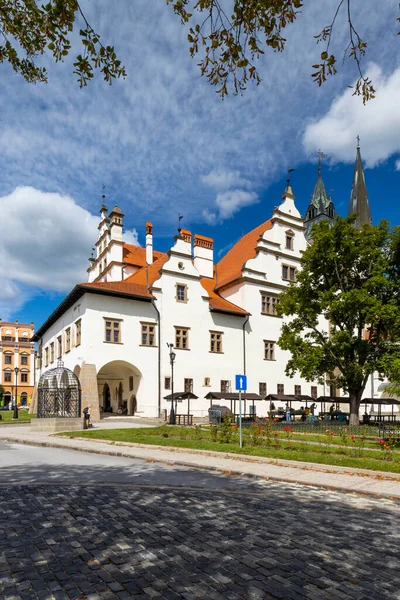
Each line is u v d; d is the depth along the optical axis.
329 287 32.06
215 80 6.55
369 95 5.82
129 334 34.88
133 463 13.48
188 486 9.94
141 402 34.84
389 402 35.75
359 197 83.19
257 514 7.53
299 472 11.70
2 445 18.67
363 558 5.52
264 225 50.47
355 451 14.99
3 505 7.95
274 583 4.75
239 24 5.94
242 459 13.89
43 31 6.45
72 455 15.34
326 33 5.49
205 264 47.38
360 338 29.86
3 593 4.47
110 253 43.75
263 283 43.56
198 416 37.09
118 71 6.66
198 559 5.39
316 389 46.75
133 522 6.90
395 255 29.95
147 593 4.48
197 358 38.28
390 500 8.98
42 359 52.19
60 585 4.65
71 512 7.46
